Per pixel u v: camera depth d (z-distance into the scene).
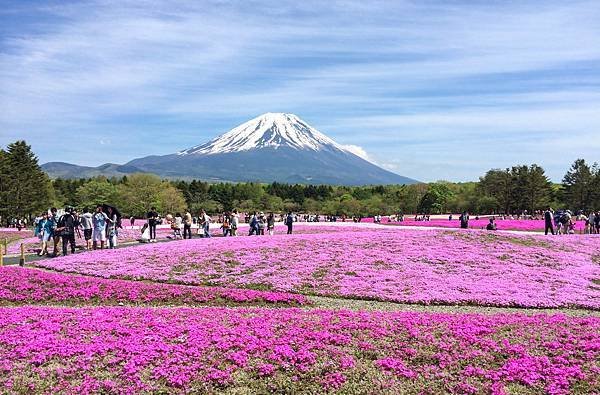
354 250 32.16
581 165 132.38
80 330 14.93
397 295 23.19
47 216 35.66
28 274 24.08
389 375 12.31
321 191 184.25
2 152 98.94
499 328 15.84
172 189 128.62
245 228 63.69
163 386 11.55
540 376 12.16
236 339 14.19
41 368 12.27
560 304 22.17
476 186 145.12
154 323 15.72
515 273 27.66
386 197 153.75
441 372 12.40
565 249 35.56
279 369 12.52
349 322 16.16
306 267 28.25
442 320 16.69
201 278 26.45
